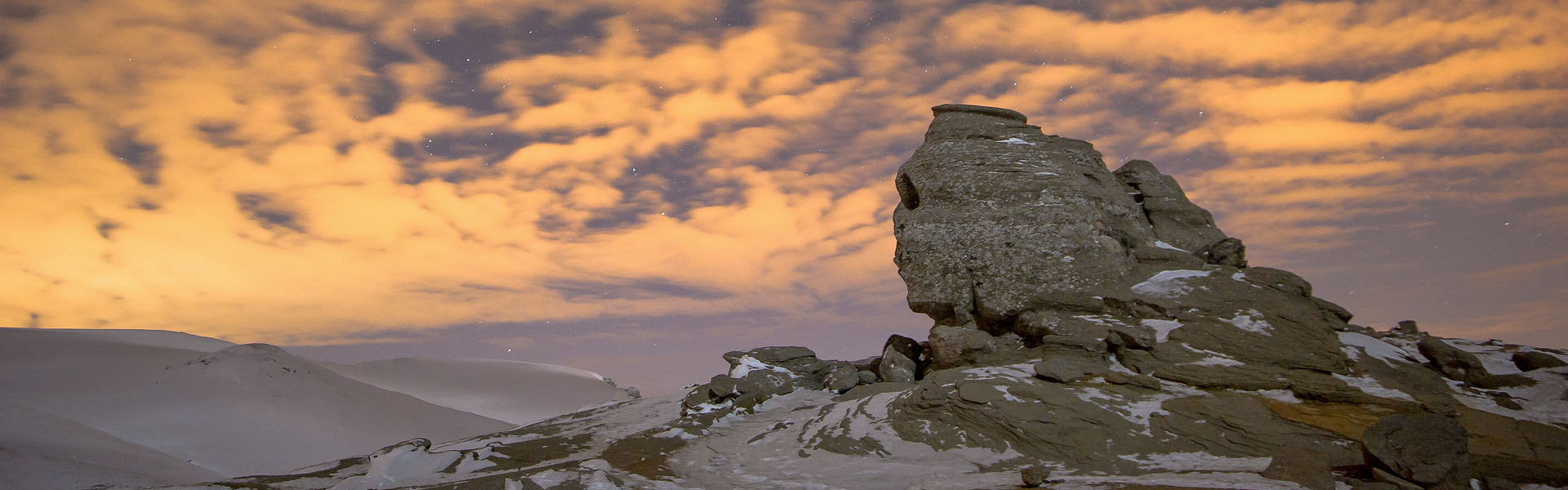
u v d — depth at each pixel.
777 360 23.45
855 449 15.73
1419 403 14.23
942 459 14.78
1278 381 15.30
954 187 21.69
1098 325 18.19
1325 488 11.36
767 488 14.08
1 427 54.59
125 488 17.03
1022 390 15.66
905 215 22.48
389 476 16.00
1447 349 16.53
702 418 19.97
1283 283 18.00
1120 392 15.66
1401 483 11.57
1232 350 16.39
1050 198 20.72
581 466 14.95
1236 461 13.21
